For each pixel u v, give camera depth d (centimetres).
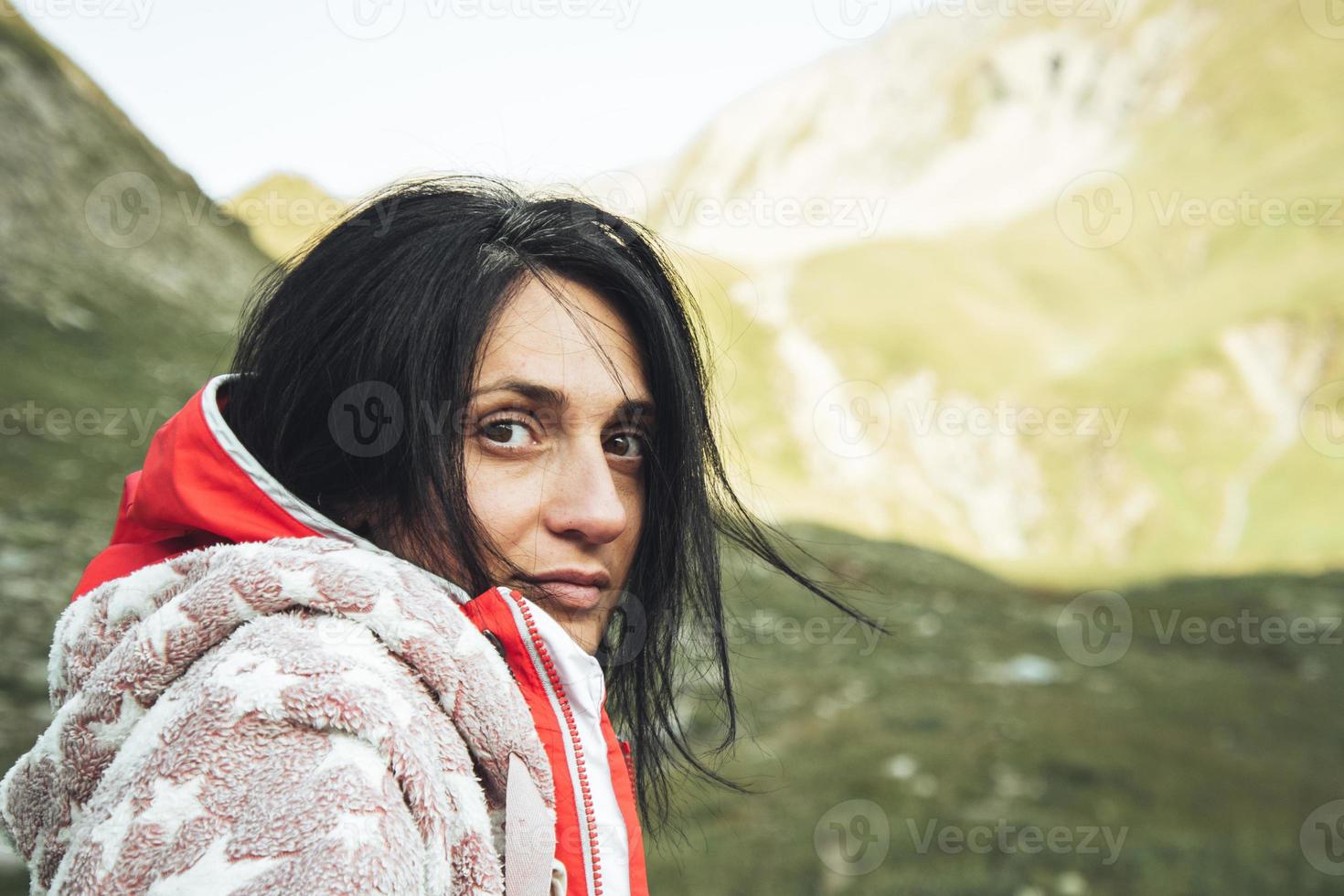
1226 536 7300
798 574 142
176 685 82
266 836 71
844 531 3241
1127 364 8531
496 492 103
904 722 1298
